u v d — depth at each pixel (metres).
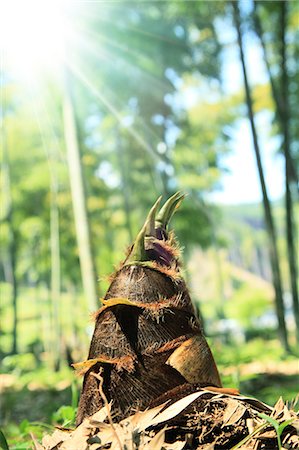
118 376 1.65
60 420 4.21
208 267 44.22
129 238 24.34
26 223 25.88
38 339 29.44
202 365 1.67
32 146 26.59
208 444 1.61
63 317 29.12
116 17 19.58
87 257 8.70
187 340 1.67
